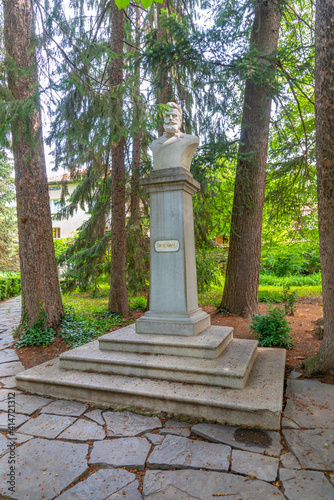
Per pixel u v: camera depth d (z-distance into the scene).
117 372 4.07
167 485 2.38
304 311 9.06
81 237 12.42
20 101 4.49
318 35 3.88
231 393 3.43
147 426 3.22
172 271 4.70
